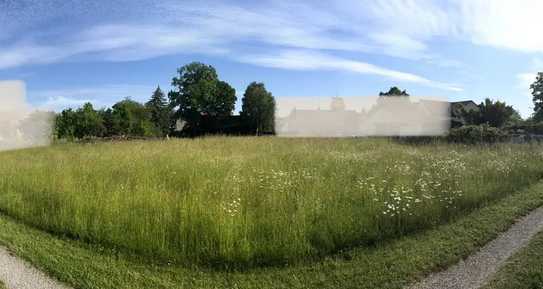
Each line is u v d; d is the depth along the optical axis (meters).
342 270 4.84
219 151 15.74
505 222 6.73
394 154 14.27
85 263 5.02
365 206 6.91
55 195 7.70
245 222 5.82
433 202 7.19
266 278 4.68
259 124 36.75
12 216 7.20
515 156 13.71
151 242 5.45
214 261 5.09
